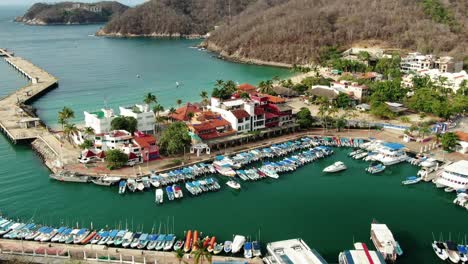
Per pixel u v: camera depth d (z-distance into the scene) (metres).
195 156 164.38
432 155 165.62
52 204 130.25
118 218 122.12
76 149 170.62
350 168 158.62
